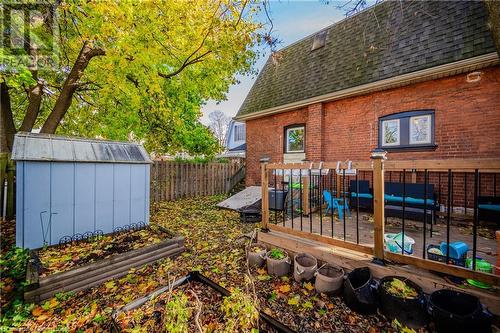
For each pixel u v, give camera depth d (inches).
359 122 287.3
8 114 250.7
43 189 142.3
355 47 305.0
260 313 83.8
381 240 104.5
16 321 92.5
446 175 225.3
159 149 466.6
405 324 84.1
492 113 205.3
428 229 167.9
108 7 159.3
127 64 205.3
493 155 204.2
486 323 75.7
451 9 232.8
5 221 209.2
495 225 179.3
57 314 98.2
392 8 287.0
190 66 282.0
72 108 354.9
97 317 94.8
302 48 388.8
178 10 193.6
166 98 298.7
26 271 116.1
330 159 313.6
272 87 394.3
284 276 122.8
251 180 424.8
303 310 96.3
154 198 351.6
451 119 225.0
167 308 76.1
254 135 421.1
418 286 91.2
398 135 258.7
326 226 174.2
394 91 260.1
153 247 144.6
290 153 366.9
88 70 246.8
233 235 191.5
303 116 348.2
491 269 90.8
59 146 153.6
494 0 87.7
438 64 215.9
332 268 115.6
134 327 80.9
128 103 294.0
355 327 86.5
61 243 148.4
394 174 256.7
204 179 418.0
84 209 159.0
